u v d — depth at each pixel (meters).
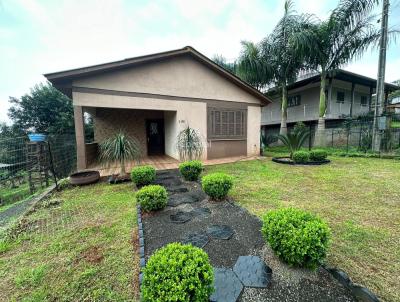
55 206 3.43
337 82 13.01
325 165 6.70
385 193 3.78
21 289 1.65
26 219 2.94
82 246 2.21
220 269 1.74
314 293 1.46
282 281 1.58
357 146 9.96
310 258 1.58
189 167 4.84
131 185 4.64
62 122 13.73
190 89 7.49
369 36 8.30
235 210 3.04
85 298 1.54
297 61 9.68
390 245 2.09
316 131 11.52
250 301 1.41
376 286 1.56
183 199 3.58
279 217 1.84
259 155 9.34
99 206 3.39
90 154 7.24
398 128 8.90
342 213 2.91
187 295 1.18
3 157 5.43
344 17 8.21
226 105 8.37
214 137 8.16
